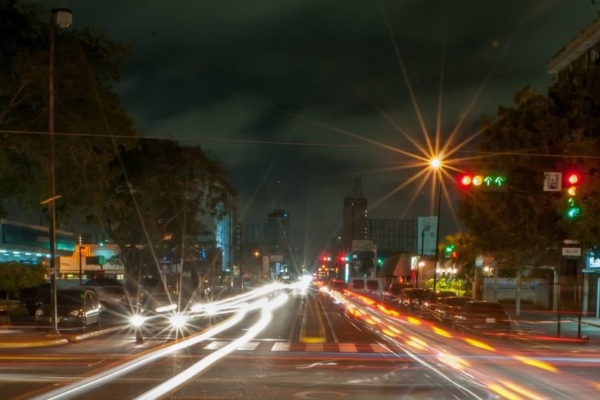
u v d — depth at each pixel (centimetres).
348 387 1461
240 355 2120
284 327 3419
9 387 1427
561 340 2908
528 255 3991
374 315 4594
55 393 1351
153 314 4422
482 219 3969
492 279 5900
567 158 3020
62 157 3244
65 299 3197
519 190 2423
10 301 3788
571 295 5591
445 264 7031
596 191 2922
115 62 3469
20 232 5531
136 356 2075
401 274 9944
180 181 5219
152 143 5069
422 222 10062
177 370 1734
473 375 1683
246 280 14975
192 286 6775
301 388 1444
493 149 3644
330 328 3359
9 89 3075
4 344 2358
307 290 11981
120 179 4953
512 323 3812
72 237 6969
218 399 1301
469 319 3300
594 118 3356
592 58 4553
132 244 5231
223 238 12156
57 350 2264
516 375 1702
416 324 3803
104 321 3822
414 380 1579
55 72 3120
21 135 3097
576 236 3039
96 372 1684
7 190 3481
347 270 15550
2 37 3105
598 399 1344
